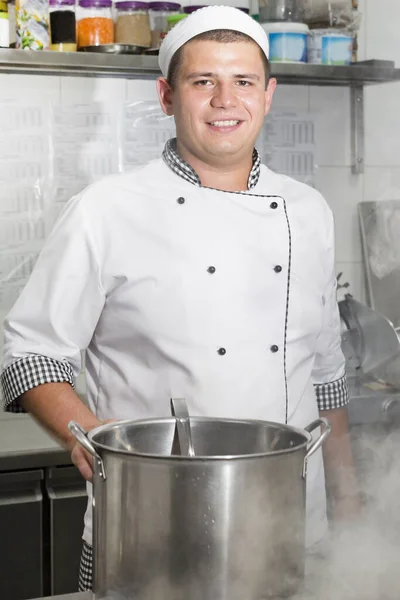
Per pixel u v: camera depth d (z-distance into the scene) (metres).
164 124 2.68
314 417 1.55
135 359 1.47
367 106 2.86
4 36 2.28
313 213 1.56
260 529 0.86
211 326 1.43
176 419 1.04
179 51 1.42
